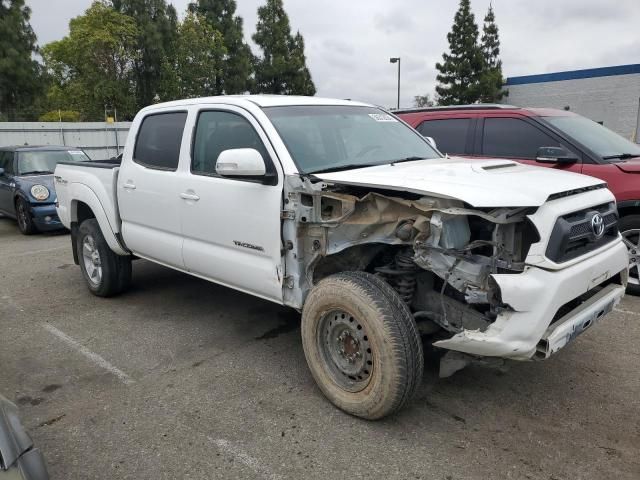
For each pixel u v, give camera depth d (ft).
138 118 16.57
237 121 13.12
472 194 9.18
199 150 14.05
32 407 11.70
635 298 17.48
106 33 111.86
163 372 13.25
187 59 122.72
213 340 15.15
